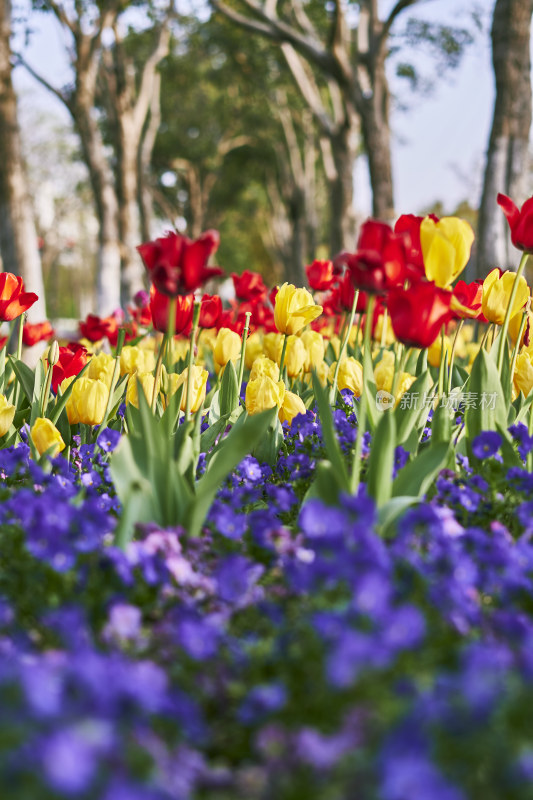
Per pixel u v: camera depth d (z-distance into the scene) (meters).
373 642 1.40
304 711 1.47
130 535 2.10
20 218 10.19
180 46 26.47
